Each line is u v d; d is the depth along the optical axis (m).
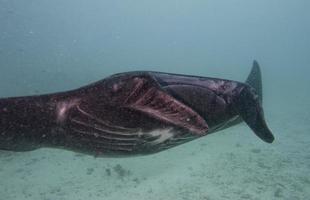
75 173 11.45
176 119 2.26
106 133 2.33
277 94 36.38
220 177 11.18
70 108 2.27
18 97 2.33
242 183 10.75
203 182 10.77
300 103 28.94
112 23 148.00
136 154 2.58
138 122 2.25
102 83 2.18
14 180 10.68
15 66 47.06
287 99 31.89
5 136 2.28
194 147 14.30
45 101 2.29
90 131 2.35
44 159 12.59
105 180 10.95
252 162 12.66
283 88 43.03
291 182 10.85
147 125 2.28
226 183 10.72
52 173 11.36
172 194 9.93
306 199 9.66
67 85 29.88
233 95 3.26
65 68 45.28
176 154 13.32
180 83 3.01
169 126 2.30
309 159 13.11
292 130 18.20
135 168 11.95
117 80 2.13
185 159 12.77
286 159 13.08
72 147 2.54
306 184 10.67
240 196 9.86
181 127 2.31
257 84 6.05
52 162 12.32
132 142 2.40
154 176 11.23
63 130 2.36
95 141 2.40
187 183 10.67
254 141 15.55
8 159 12.45
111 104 2.18
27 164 12.03
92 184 10.63
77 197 9.77
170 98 2.19
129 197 9.79
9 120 2.24
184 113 2.23
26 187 10.24
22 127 2.29
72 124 2.33
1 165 11.85
